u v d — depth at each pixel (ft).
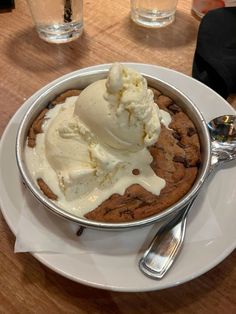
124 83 0.63
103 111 0.65
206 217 0.70
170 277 0.62
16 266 0.68
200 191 0.73
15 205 0.70
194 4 1.11
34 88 0.95
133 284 0.61
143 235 0.67
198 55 0.96
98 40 1.07
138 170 0.71
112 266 0.63
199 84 0.89
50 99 0.81
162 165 0.73
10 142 0.78
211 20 0.99
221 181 0.75
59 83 0.80
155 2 1.06
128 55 1.03
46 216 0.68
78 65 1.00
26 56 1.02
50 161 0.71
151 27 1.09
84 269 0.63
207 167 0.70
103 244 0.66
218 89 0.93
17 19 1.11
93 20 1.12
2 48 1.04
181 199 0.67
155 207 0.68
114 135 0.66
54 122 0.73
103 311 0.63
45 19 1.03
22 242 0.65
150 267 0.63
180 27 1.10
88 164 0.68
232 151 0.79
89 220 0.63
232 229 0.68
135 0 1.08
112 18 1.13
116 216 0.68
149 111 0.64
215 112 0.85
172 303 0.64
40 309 0.63
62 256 0.64
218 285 0.66
